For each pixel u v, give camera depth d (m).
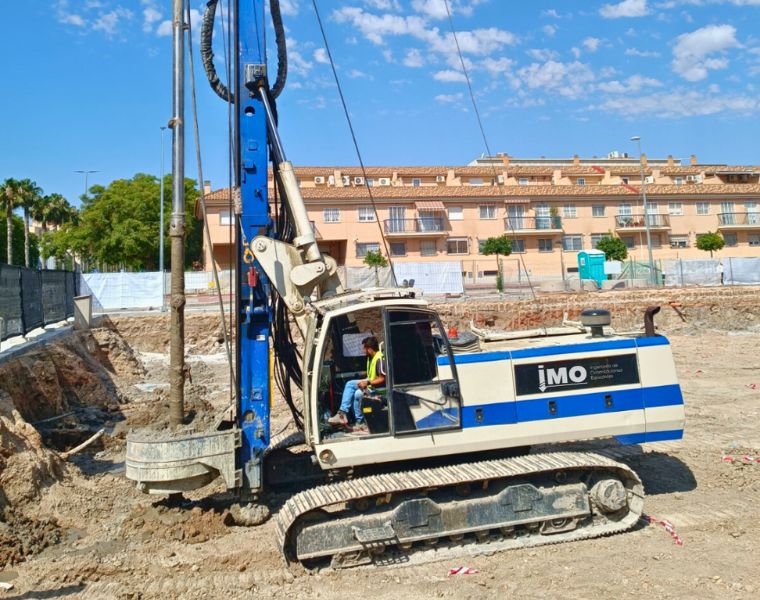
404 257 45.38
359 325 6.63
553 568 5.56
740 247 52.09
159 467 6.22
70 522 6.85
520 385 6.38
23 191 49.56
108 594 5.31
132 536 6.52
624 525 6.26
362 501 5.83
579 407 6.48
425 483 5.70
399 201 45.38
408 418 6.09
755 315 27.94
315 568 5.66
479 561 5.73
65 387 12.57
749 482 7.84
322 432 6.08
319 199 44.12
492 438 6.26
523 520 5.99
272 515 6.93
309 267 6.50
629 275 40.12
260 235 6.61
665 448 9.41
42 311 17.14
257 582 5.47
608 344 6.66
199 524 6.56
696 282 39.56
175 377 7.14
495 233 46.84
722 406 12.43
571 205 49.06
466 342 6.88
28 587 5.45
